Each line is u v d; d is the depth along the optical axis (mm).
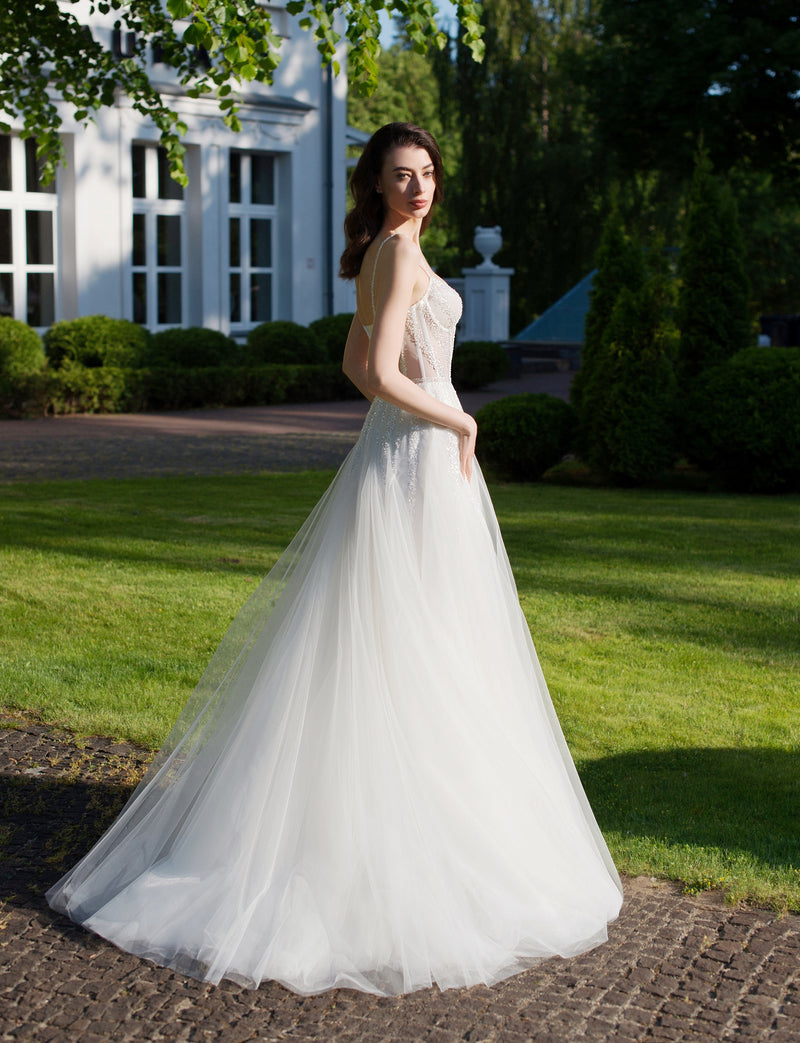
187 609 5586
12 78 7574
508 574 3043
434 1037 2311
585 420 10023
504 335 24078
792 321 23625
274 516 8016
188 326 19266
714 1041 2307
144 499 8680
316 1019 2369
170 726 4070
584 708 4363
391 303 2684
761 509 8656
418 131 2793
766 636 5309
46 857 3100
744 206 36156
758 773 3773
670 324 9742
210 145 18688
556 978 2547
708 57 20281
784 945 2689
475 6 5438
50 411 15305
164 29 7250
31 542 7023
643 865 3094
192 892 2701
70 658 4832
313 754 2697
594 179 34281
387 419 2889
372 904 2568
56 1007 2391
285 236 20359
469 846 2688
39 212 17359
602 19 21344
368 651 2697
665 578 6344
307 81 20031
